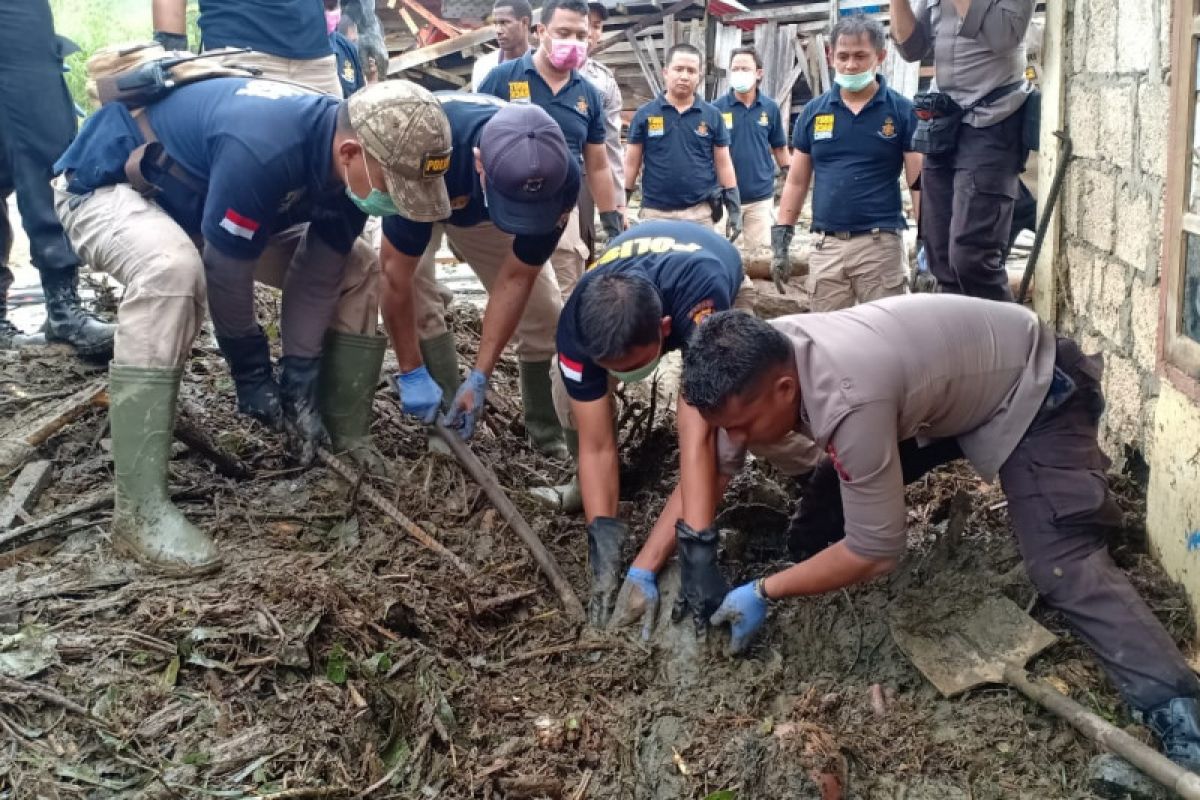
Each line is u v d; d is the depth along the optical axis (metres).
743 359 2.28
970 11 4.54
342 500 3.55
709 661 2.88
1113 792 2.39
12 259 7.67
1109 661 2.54
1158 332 3.16
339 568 3.17
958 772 2.52
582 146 5.25
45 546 3.17
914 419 2.48
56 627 2.72
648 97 14.32
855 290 5.59
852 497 2.42
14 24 4.10
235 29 4.41
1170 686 2.46
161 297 3.00
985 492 3.80
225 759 2.41
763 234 8.11
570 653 2.98
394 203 2.95
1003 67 4.68
